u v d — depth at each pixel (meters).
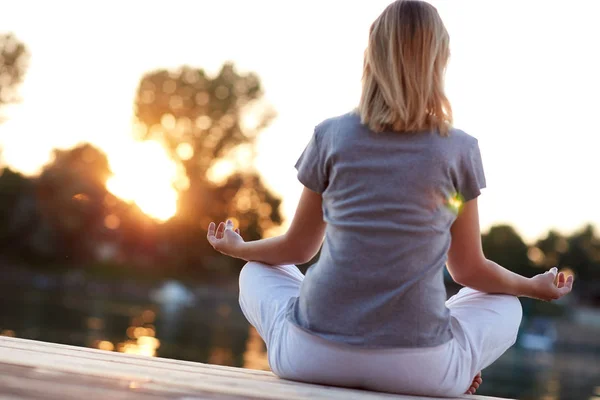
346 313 1.97
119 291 39.28
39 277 37.91
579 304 63.53
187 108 46.97
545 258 64.69
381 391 2.03
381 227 1.94
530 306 41.72
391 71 1.96
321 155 2.07
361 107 2.02
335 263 1.98
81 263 41.25
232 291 45.53
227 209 47.19
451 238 2.09
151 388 1.65
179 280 44.72
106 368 1.86
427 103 1.99
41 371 1.71
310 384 2.04
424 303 1.95
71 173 41.06
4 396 1.42
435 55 1.98
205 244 46.41
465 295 2.30
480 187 2.02
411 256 1.94
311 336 2.00
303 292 2.06
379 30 2.00
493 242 60.09
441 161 1.96
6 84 40.34
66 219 40.53
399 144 1.97
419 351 1.96
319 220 2.18
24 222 39.19
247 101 47.66
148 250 45.56
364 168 1.97
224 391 1.72
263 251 2.30
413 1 2.01
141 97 46.56
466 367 2.06
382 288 1.94
